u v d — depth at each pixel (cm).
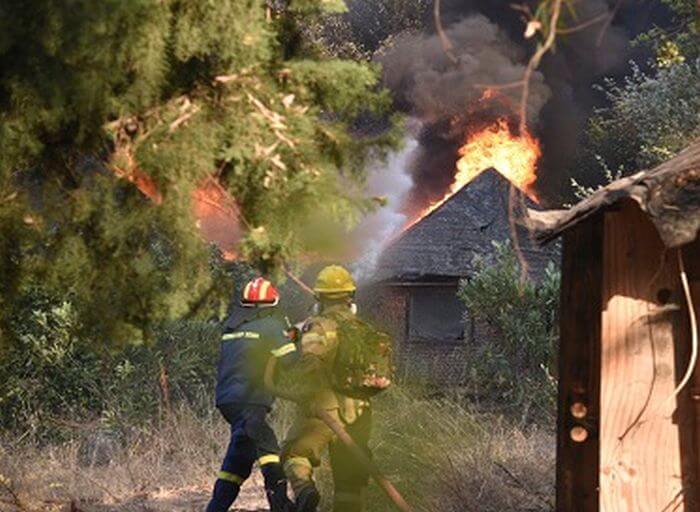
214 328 3020
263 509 2044
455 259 4350
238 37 1031
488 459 2112
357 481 1753
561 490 1245
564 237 1243
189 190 1048
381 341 1744
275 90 1071
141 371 2900
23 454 2497
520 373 3297
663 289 1195
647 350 1195
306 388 1744
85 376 2825
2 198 1095
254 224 1086
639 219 1203
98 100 1030
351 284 1767
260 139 1045
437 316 4312
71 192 1095
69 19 986
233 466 1897
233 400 1891
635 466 1192
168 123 1035
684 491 1182
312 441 1736
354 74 1099
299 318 3572
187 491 2214
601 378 1202
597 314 1223
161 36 1007
